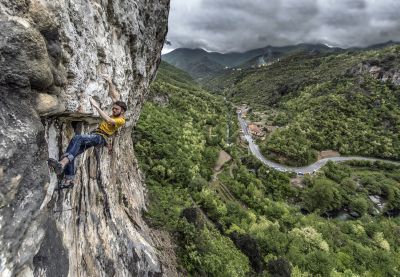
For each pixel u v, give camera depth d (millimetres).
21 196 6273
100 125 9445
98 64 11406
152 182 41969
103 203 15164
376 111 152375
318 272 46906
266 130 134625
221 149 91688
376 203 94062
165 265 22672
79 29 9328
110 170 18031
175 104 109500
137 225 22812
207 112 124812
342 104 156250
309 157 112375
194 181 54469
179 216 34438
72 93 9016
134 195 26500
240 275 31766
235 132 122375
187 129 84250
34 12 6938
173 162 55688
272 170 92688
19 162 6176
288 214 65188
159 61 26672
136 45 16672
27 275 6980
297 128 134000
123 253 16297
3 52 6219
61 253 9500
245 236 42531
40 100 7312
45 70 6965
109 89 12758
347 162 118500
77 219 11727
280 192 84438
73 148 8500
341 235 62344
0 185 5695
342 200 86375
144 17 18328
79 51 9320
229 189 69500
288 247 49812
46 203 8477
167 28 23969
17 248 6250
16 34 6359
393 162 124125
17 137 6191
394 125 144000
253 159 94938
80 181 11852
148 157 51938
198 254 28094
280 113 164125
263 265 42438
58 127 9422
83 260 11648
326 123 141625
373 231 69500
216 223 48031
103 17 11812
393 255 62281
